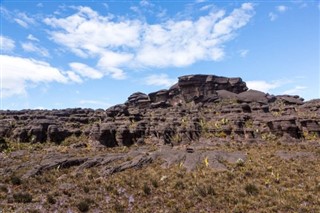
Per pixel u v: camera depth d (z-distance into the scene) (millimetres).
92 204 28547
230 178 34969
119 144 70500
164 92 141625
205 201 28344
